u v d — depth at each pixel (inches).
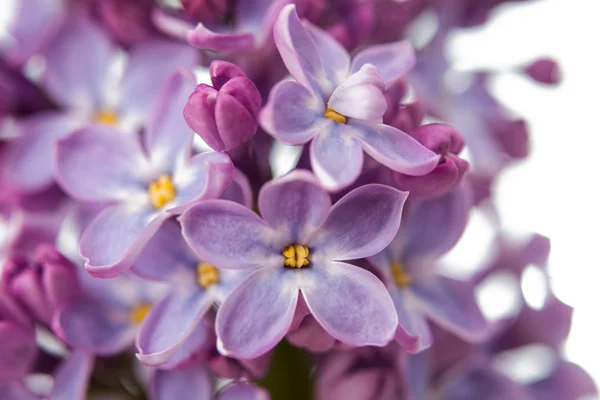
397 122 6.6
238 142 6.5
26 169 7.7
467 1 8.3
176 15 7.4
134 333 7.2
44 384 7.4
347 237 6.5
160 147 6.9
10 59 7.9
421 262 7.1
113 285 7.3
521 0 8.3
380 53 6.7
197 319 6.5
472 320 7.1
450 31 8.3
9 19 8.2
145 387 7.5
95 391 7.4
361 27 7.4
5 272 7.2
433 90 8.2
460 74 8.4
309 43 6.6
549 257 8.1
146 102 7.6
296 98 6.4
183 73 6.8
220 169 6.3
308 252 6.5
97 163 7.0
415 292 7.1
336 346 6.8
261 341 6.4
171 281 6.8
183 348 6.7
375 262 6.6
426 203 7.1
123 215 6.8
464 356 7.7
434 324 7.5
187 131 6.8
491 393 7.9
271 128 6.2
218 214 6.4
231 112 6.3
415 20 8.2
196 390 7.0
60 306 7.1
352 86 6.4
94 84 7.8
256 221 6.4
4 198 7.9
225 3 7.3
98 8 7.9
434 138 6.5
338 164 6.3
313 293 6.5
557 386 8.2
